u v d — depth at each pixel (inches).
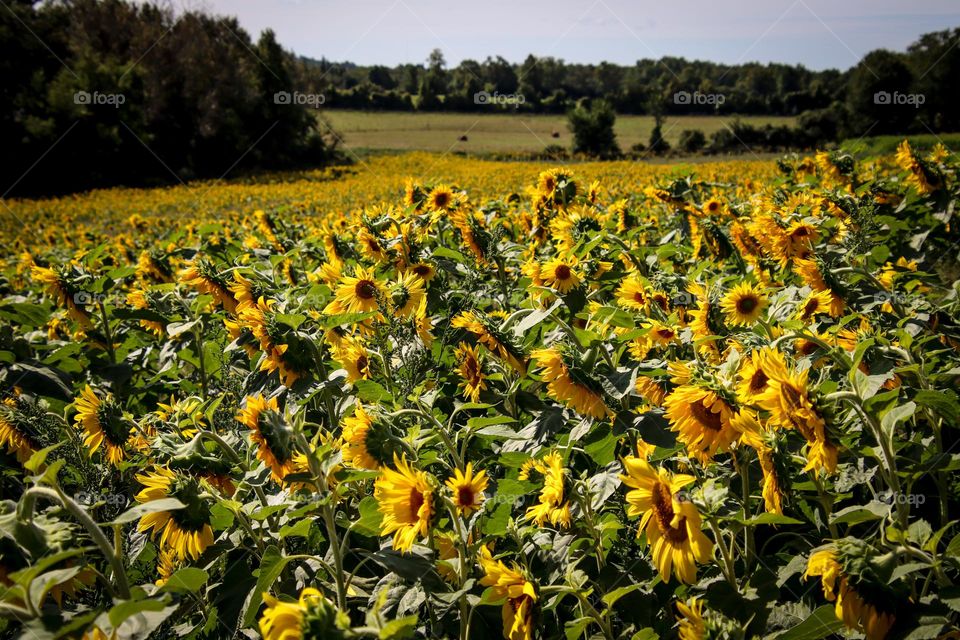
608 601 89.0
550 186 231.6
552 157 2253.9
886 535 80.0
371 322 148.6
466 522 104.5
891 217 241.4
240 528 108.3
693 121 2844.5
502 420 107.6
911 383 115.0
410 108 3996.1
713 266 218.5
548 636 102.7
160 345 220.7
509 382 138.3
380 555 94.2
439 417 132.0
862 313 140.6
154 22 2760.8
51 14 2472.9
